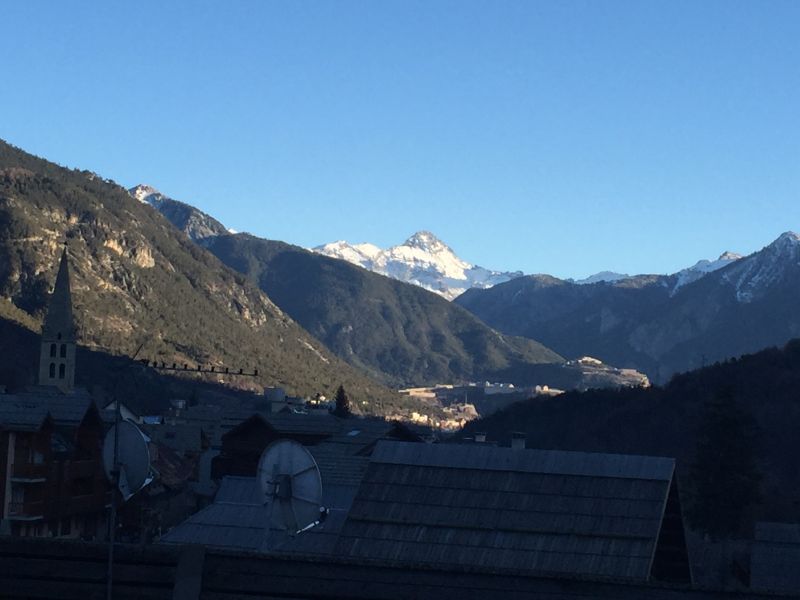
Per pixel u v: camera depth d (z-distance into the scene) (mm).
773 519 90062
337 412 176125
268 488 26719
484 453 43531
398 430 79000
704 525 81812
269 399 135000
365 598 24000
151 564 24469
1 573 24453
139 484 26391
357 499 42094
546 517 40406
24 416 68375
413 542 40062
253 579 24125
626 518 39969
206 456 88188
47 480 69625
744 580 60938
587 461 42594
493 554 39250
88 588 24234
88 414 75562
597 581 24297
